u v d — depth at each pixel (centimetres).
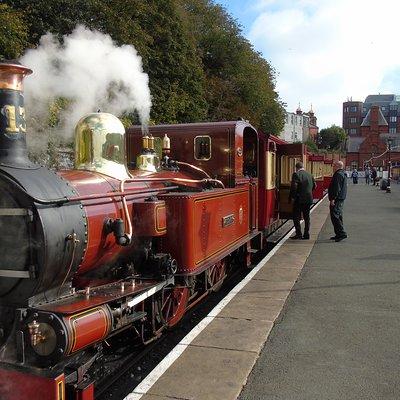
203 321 533
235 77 3044
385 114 14675
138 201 474
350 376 401
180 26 2078
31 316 311
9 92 339
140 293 412
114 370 470
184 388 376
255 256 1014
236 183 716
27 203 314
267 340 480
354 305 598
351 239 1105
